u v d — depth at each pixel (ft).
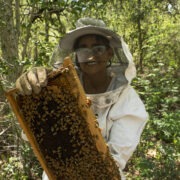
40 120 4.10
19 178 10.11
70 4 10.52
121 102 4.79
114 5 18.90
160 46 19.77
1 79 9.89
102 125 4.79
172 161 10.11
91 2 10.78
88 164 4.18
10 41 11.55
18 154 10.69
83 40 4.88
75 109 4.04
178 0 22.59
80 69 5.14
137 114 4.75
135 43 20.68
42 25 15.12
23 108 4.09
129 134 4.64
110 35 4.83
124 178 4.76
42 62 9.80
